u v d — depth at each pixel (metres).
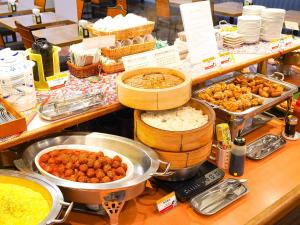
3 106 1.64
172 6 7.79
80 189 1.34
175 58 2.18
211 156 1.92
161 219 1.55
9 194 1.33
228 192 1.69
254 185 1.78
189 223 1.53
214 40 2.27
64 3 5.40
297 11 5.90
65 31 4.39
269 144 2.11
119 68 2.16
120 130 2.08
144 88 1.69
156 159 1.52
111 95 1.87
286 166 1.94
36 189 1.35
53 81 1.92
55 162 1.56
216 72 2.18
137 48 2.20
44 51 1.91
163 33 7.01
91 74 2.12
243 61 2.39
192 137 1.56
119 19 2.22
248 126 2.30
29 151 1.60
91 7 8.30
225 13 5.73
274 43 2.68
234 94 2.14
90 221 1.52
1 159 1.64
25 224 1.21
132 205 1.63
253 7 2.94
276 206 1.64
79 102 1.74
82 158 1.54
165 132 1.54
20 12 5.70
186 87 1.69
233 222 1.54
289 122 2.18
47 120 1.62
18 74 1.62
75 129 2.06
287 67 3.14
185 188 1.67
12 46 4.77
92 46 2.00
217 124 1.94
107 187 1.34
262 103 2.06
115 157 1.59
